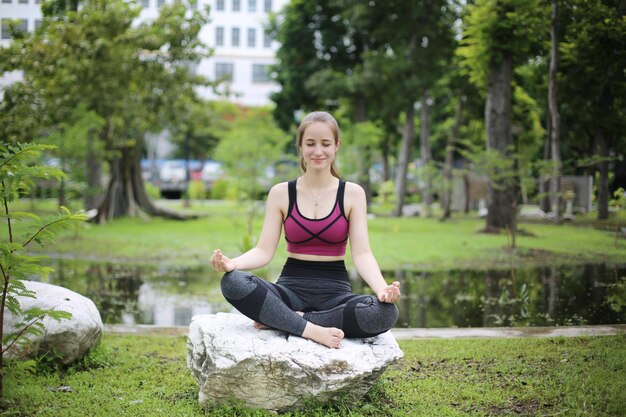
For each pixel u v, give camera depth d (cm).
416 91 2302
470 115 2534
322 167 383
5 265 353
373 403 371
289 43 2711
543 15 1128
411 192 3397
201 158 3766
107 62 1602
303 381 345
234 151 1934
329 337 354
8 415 346
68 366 440
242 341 352
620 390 370
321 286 381
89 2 1566
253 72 3391
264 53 3359
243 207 2141
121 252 1232
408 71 2336
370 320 360
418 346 515
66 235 1495
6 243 354
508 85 1439
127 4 1636
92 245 1322
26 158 367
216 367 343
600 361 437
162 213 2052
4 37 1351
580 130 1180
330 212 382
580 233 1248
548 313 675
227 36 3322
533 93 1527
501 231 1502
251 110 2847
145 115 1850
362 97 2578
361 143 2223
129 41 1666
